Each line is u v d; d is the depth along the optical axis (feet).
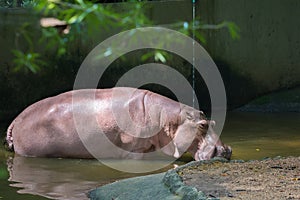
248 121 73.82
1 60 75.10
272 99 84.74
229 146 52.80
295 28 86.07
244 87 85.40
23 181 44.57
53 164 52.26
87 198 39.22
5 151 59.16
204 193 34.55
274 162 44.19
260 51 85.51
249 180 38.04
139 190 38.14
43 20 25.70
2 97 75.87
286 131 66.18
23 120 57.77
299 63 86.28
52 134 55.62
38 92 77.82
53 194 40.24
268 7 85.40
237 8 84.33
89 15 25.17
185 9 81.71
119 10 73.51
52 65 77.66
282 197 33.50
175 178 37.83
